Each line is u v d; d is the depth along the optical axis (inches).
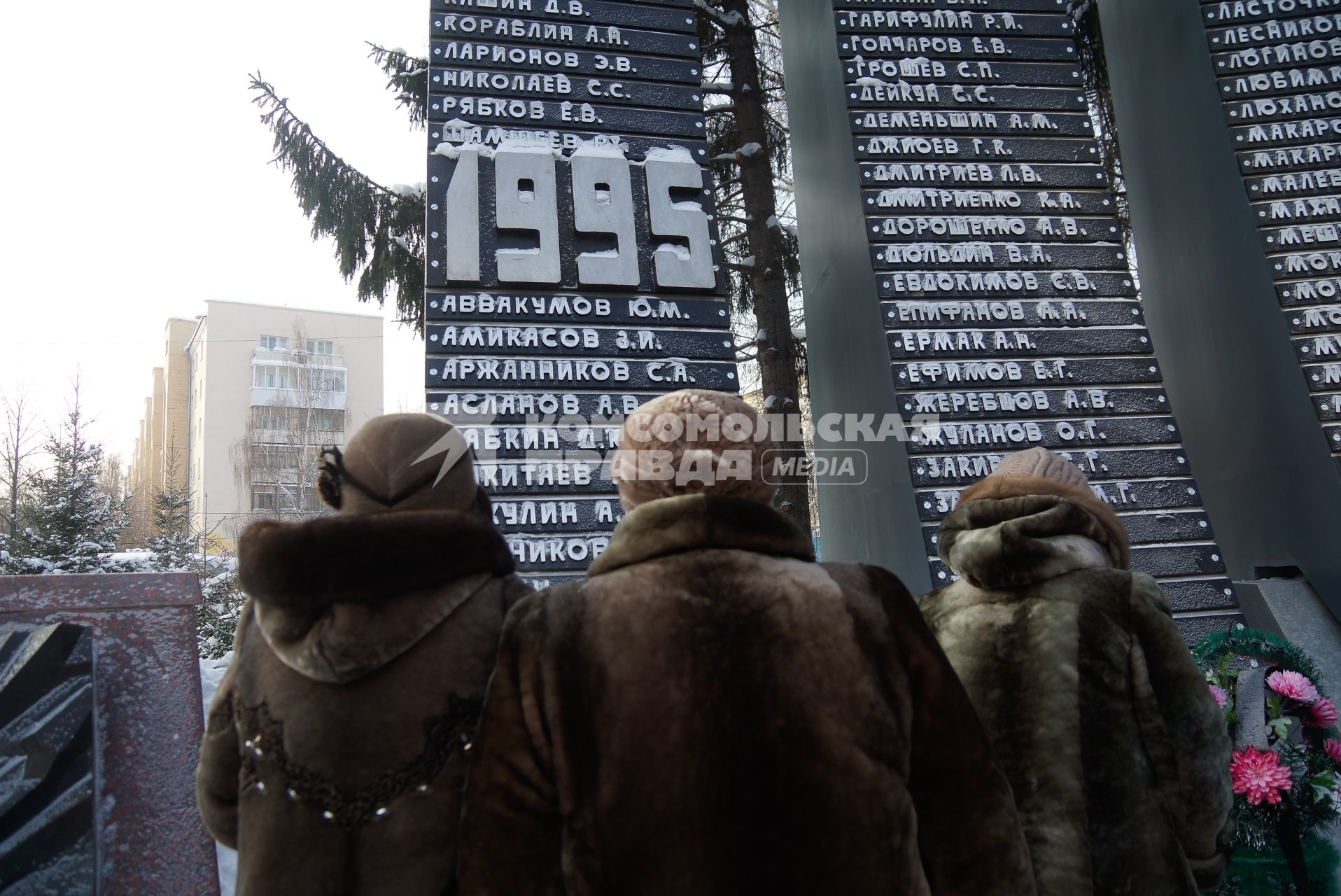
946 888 46.9
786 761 44.2
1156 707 70.7
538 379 170.7
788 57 274.8
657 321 179.8
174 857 80.4
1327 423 202.1
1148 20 248.8
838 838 43.3
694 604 47.3
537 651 47.6
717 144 341.1
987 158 216.7
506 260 174.7
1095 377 203.2
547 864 44.9
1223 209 222.8
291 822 53.7
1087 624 73.4
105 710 83.4
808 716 45.3
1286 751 101.8
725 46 322.3
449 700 57.0
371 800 54.1
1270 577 215.5
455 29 188.4
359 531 56.1
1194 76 230.2
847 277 223.0
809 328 259.4
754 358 341.4
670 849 42.7
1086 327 206.8
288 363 1628.9
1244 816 99.2
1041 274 209.5
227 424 1595.7
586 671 46.4
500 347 170.9
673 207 187.3
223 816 60.1
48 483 335.9
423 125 315.6
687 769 43.7
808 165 254.2
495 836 45.4
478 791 46.6
